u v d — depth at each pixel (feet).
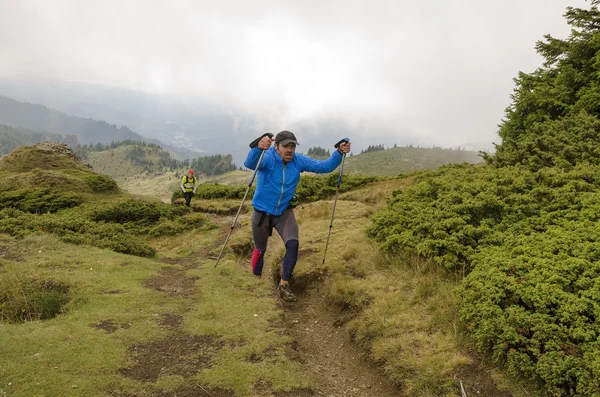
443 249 20.30
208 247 40.65
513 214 22.25
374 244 25.38
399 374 13.93
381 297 18.90
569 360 11.53
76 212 59.93
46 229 33.47
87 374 12.20
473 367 13.33
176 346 14.83
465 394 12.18
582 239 17.44
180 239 48.37
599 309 12.76
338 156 22.74
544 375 11.60
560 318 13.17
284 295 21.02
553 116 48.80
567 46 50.11
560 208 22.22
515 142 38.22
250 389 12.33
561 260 15.98
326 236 31.35
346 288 20.63
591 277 14.62
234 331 16.29
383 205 42.70
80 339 14.47
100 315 16.94
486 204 22.66
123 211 59.98
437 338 15.02
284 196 21.29
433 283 18.60
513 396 11.90
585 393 10.89
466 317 14.58
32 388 11.09
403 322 16.51
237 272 25.05
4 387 10.99
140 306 18.44
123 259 26.81
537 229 20.59
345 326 18.81
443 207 24.27
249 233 42.29
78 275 22.15
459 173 34.71
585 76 47.21
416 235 22.43
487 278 15.96
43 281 20.76
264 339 15.70
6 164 105.60
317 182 79.15
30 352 13.21
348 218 37.96
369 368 15.39
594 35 45.68
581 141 32.86
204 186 102.68
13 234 31.71
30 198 69.51
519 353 12.41
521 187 25.22
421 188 30.37
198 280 23.17
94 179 89.45
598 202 21.11
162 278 23.53
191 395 11.80
